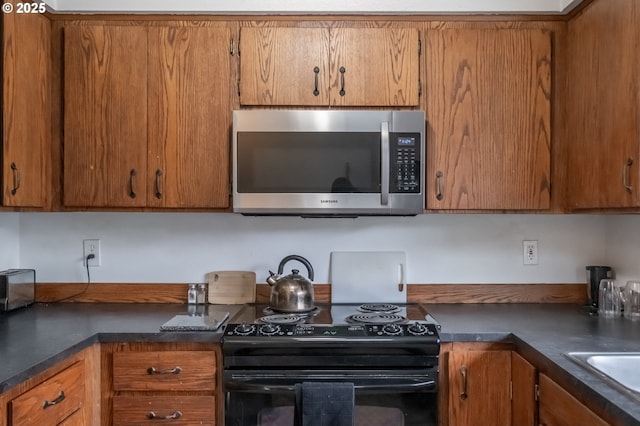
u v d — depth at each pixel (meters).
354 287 2.16
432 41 1.89
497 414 1.60
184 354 1.60
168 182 1.89
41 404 1.29
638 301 1.84
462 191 1.88
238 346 1.56
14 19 1.68
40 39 1.83
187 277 2.18
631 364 1.35
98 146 1.88
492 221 2.17
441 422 1.62
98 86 1.88
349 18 1.90
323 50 1.88
